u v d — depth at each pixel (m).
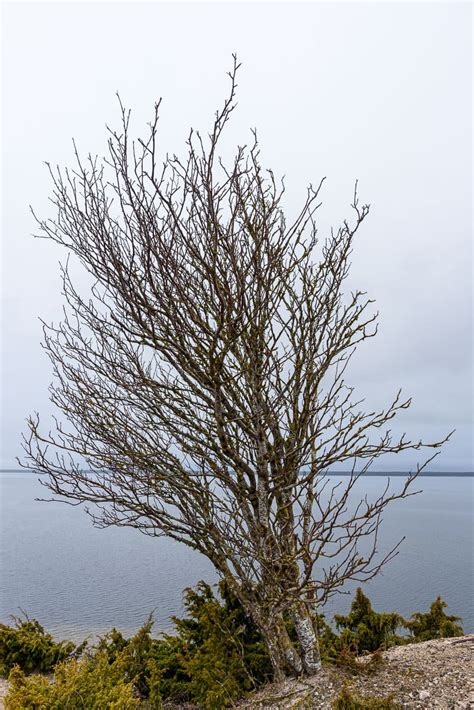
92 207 5.24
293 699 5.12
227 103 4.31
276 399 5.28
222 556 5.56
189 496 5.52
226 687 5.71
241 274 4.71
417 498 116.06
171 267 4.78
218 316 5.02
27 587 25.23
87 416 5.41
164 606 21.31
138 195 4.73
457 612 20.34
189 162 4.57
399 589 24.22
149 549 39.53
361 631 7.99
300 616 5.62
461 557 33.34
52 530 53.84
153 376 6.46
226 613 6.93
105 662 5.61
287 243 5.16
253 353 5.11
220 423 5.05
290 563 5.21
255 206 5.33
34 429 5.30
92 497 5.29
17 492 152.75
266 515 5.32
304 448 5.07
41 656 8.02
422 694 4.76
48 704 4.26
